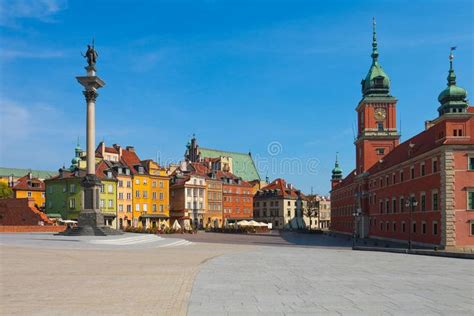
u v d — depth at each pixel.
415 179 74.56
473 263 32.91
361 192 111.62
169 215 150.88
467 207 61.72
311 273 25.55
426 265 31.16
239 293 18.45
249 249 49.47
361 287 20.30
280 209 189.88
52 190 124.50
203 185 156.62
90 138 55.59
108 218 124.38
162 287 19.70
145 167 139.75
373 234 102.75
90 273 23.89
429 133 76.44
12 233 68.81
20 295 17.64
